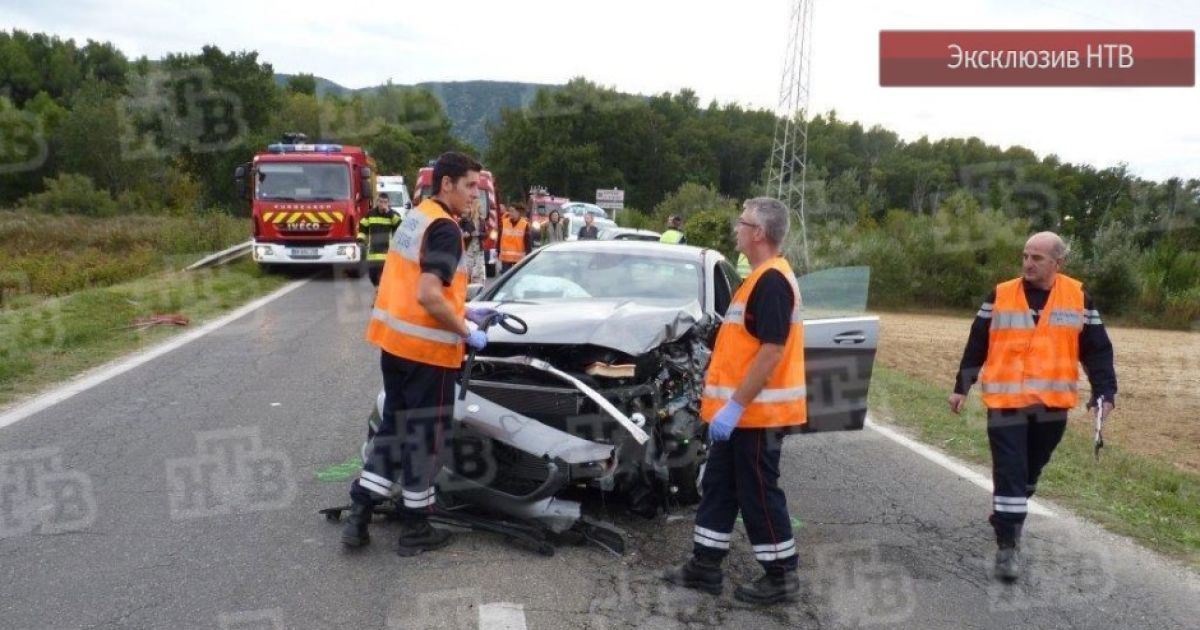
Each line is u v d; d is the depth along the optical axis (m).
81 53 96.75
